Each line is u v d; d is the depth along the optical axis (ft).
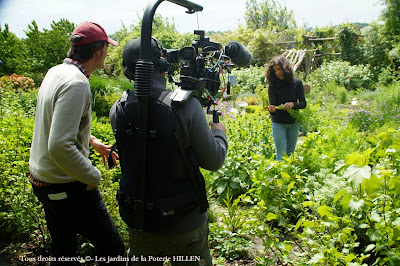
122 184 5.79
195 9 5.92
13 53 51.90
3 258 9.30
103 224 7.27
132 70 5.73
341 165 7.13
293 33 78.38
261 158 12.89
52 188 6.57
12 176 9.98
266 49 67.72
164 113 5.18
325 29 73.51
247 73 52.65
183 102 5.08
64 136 5.65
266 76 14.20
